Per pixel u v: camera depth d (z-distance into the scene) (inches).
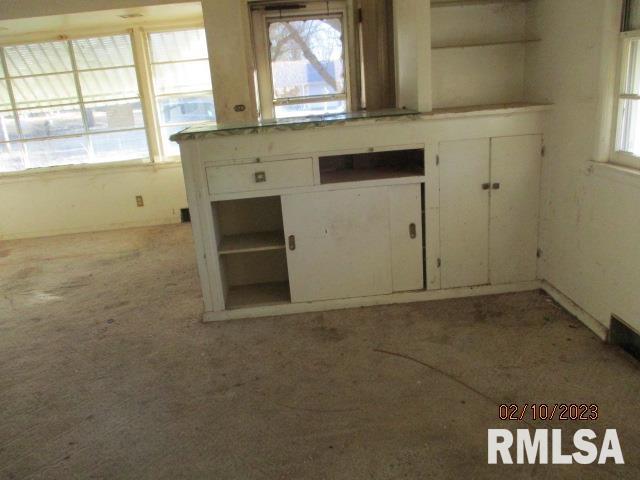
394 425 75.5
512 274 116.7
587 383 81.9
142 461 72.3
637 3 83.8
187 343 106.5
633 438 69.6
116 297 135.8
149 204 210.7
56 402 88.7
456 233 113.3
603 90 89.9
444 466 67.0
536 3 114.3
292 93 171.9
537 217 113.8
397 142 107.4
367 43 142.9
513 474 64.9
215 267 112.9
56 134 206.1
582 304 101.2
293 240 111.8
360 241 112.6
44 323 122.5
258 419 79.5
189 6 169.0
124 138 206.8
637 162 84.7
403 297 116.0
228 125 116.2
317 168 107.7
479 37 121.7
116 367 99.1
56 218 210.1
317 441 73.5
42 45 196.2
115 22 187.6
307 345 101.3
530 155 110.1
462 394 81.6
